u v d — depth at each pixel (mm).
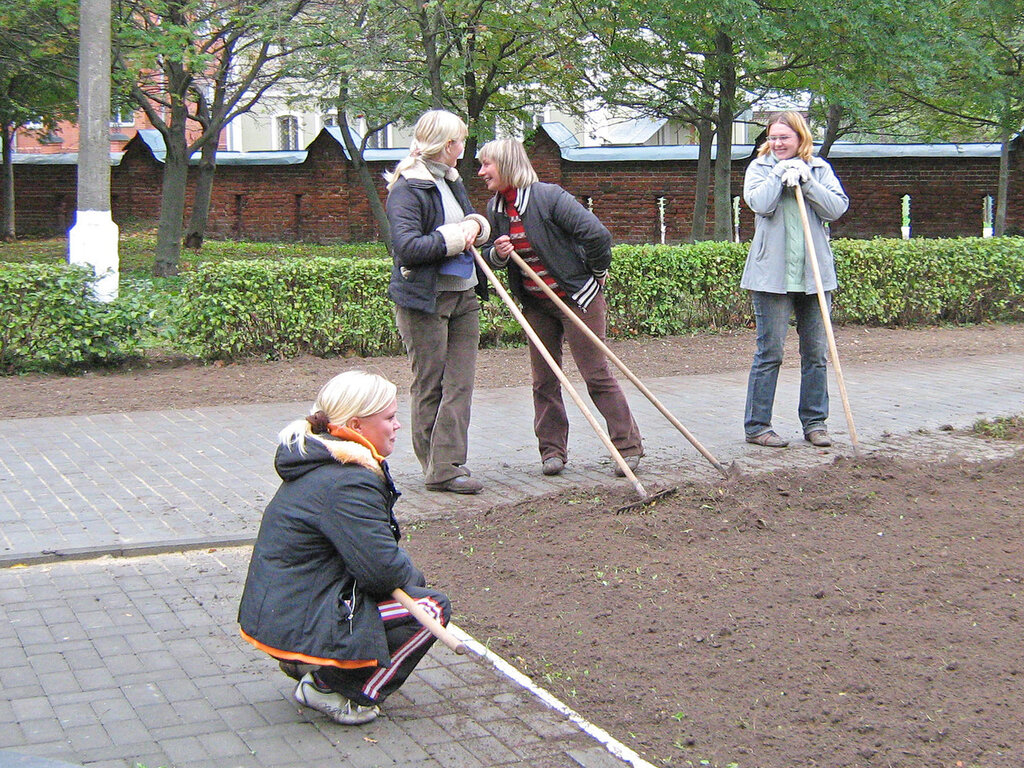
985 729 3746
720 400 9734
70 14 15344
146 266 21031
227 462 7516
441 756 3680
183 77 18891
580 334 7082
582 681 4188
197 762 3629
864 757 3584
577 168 27094
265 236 29344
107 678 4273
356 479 3730
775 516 5949
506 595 5020
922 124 24312
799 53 17344
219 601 5098
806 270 7777
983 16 18891
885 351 12469
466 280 6707
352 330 11695
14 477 7102
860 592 4938
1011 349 12625
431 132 6547
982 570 5172
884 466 6789
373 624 3756
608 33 17156
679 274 13109
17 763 2570
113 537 5895
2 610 4965
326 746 3750
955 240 14680
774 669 4227
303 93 22703
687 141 35906
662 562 5328
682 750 3670
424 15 15805
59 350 10820
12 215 28609
